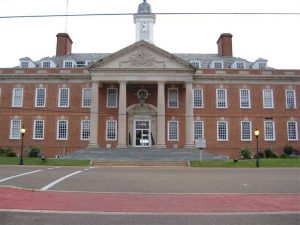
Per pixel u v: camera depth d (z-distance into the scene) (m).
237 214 12.85
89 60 58.03
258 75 53.03
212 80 53.06
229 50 59.91
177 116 51.94
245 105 52.84
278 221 11.88
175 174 27.16
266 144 52.09
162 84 49.44
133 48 49.88
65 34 59.88
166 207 14.11
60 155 50.19
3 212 12.78
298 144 52.31
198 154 45.06
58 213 12.75
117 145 48.91
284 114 52.81
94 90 49.47
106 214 12.73
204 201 15.45
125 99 49.22
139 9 61.62
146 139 51.81
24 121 52.66
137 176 25.23
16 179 22.25
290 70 53.50
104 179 23.05
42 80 53.34
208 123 52.25
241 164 38.50
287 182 21.94
